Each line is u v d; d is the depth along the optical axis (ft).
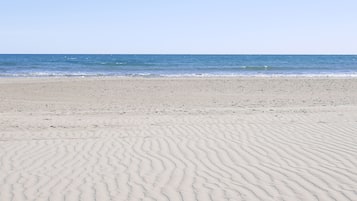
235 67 192.54
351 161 25.11
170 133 35.37
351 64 241.76
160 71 159.02
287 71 162.09
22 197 19.63
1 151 29.30
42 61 271.28
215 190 20.30
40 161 26.43
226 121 41.70
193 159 26.37
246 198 19.12
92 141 32.40
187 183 21.47
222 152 28.12
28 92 80.12
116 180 22.17
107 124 41.06
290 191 19.93
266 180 21.72
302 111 49.88
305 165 24.43
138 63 239.91
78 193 20.16
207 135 34.17
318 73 149.18
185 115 47.67
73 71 155.94
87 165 25.31
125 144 31.09
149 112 51.62
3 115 49.19
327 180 21.47
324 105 61.21
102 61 277.03
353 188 20.15
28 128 39.19
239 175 22.72
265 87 91.91
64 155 27.94
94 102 67.51
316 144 30.07
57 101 68.64
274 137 32.94
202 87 91.20
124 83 97.04
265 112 49.49
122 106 61.41
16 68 176.76
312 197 19.07
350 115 45.06
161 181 21.88
